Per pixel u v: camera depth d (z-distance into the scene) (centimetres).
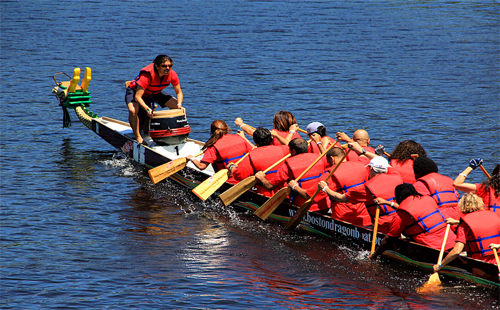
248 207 3275
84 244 2730
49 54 9338
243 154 3325
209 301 2152
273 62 8919
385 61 9062
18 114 5712
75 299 2166
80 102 5066
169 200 3472
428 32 12538
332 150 2817
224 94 6700
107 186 3703
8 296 2183
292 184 2859
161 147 4144
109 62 8775
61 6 17600
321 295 2205
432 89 6981
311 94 6706
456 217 2470
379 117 5641
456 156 4272
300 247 2739
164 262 2533
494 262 2180
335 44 10838
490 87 7081
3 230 2872
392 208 2516
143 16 15450
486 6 17762
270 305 2119
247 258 2594
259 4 19125
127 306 2112
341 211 2727
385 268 2470
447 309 2075
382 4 18912
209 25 13638
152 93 4088
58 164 4184
